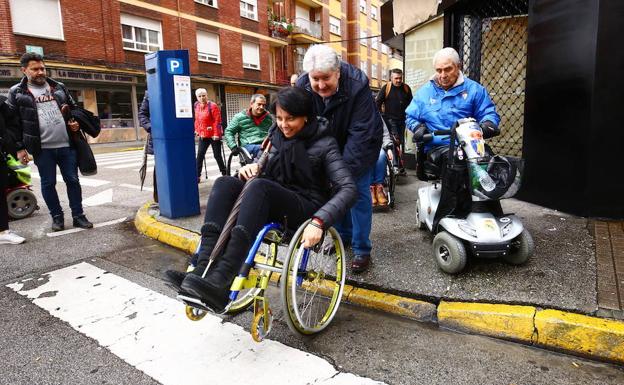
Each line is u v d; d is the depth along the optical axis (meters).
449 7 6.78
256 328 2.34
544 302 2.63
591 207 4.34
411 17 8.05
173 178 5.02
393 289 3.01
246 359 2.36
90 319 2.85
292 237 2.61
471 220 3.13
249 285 2.34
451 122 3.65
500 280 3.02
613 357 2.30
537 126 4.89
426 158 3.75
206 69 24.36
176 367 2.29
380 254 3.66
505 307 2.64
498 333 2.57
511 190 3.10
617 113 4.10
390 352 2.43
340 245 2.80
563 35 4.45
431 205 3.89
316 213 2.42
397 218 4.79
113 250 4.35
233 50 25.91
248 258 2.26
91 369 2.28
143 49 21.22
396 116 7.53
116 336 2.62
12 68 16.39
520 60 6.14
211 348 2.48
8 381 2.18
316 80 2.77
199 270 2.27
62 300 3.15
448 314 2.71
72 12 18.09
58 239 4.72
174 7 22.28
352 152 3.00
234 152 5.18
